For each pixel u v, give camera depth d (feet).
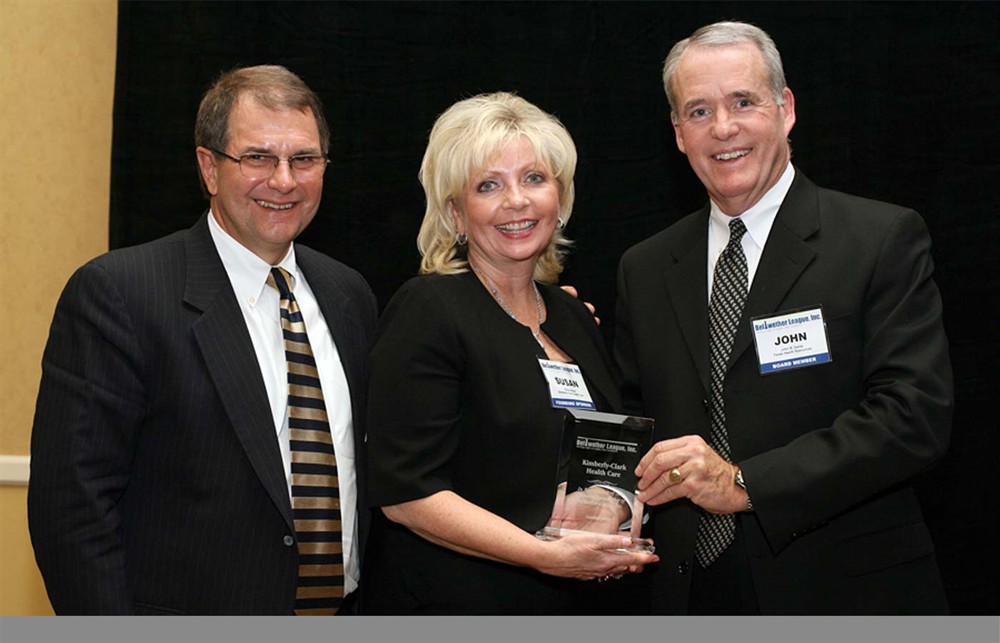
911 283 7.52
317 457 7.45
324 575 7.37
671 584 7.84
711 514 7.81
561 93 11.57
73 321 7.09
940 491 11.18
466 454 7.39
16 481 11.55
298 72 11.69
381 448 7.30
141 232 11.73
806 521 7.12
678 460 7.18
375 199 11.70
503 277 7.86
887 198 11.16
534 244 7.64
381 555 7.82
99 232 12.03
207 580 6.97
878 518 7.55
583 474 7.29
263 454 7.10
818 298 7.59
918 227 7.74
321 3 11.70
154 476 7.16
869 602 7.37
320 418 7.55
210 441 7.07
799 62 11.24
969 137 11.03
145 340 7.08
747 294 7.89
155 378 7.11
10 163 11.64
